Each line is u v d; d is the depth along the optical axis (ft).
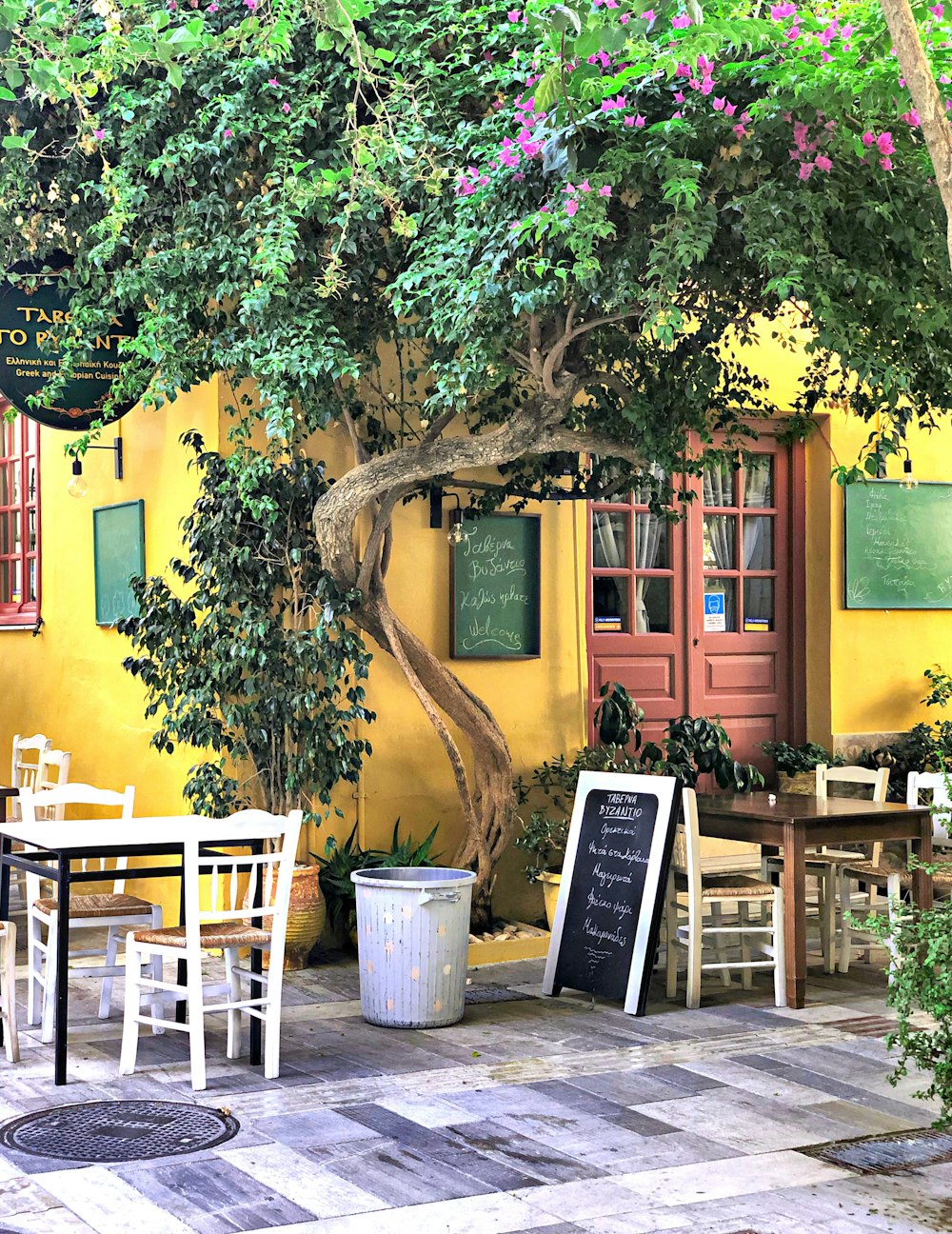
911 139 18.30
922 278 18.70
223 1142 15.08
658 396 23.56
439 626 26.43
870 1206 13.55
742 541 31.19
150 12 21.21
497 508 26.71
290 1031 19.72
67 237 23.95
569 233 17.53
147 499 27.25
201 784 23.25
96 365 24.71
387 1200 13.50
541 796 27.32
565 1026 20.12
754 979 23.40
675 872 22.35
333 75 21.04
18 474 34.12
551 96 17.48
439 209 20.03
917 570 32.40
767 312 21.79
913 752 31.63
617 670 29.37
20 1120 15.76
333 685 23.11
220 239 21.42
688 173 17.43
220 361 21.84
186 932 17.57
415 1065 18.07
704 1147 15.07
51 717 31.68
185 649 23.65
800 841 21.40
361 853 24.88
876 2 16.97
